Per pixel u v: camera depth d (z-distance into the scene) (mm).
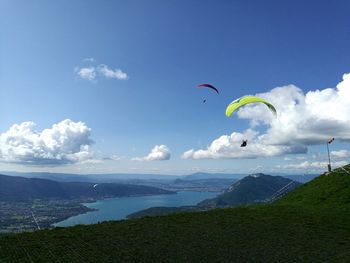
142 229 43938
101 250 36375
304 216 49906
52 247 37094
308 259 34375
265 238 40594
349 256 35031
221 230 43562
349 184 62469
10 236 41500
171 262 33469
